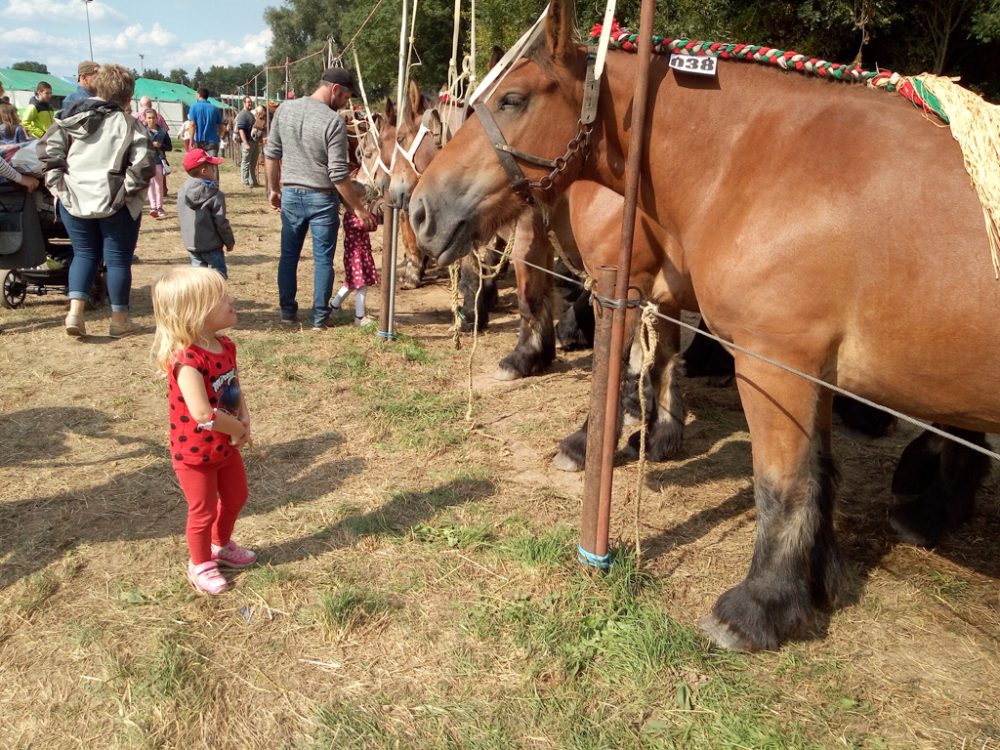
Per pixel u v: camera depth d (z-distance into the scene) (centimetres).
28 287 683
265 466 383
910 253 206
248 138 1634
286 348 564
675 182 257
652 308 271
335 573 290
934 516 316
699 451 423
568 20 246
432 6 1852
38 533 313
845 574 267
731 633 251
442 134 551
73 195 517
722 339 257
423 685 235
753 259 229
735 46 247
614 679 238
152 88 4591
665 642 250
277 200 617
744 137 243
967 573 301
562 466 390
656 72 255
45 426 416
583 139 262
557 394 497
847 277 216
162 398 459
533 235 495
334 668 241
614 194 364
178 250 942
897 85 231
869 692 235
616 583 280
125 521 325
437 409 462
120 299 563
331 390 487
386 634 257
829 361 232
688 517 345
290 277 611
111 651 244
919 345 210
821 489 256
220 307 257
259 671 238
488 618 264
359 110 898
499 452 408
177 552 303
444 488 364
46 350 536
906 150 213
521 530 326
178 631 255
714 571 300
